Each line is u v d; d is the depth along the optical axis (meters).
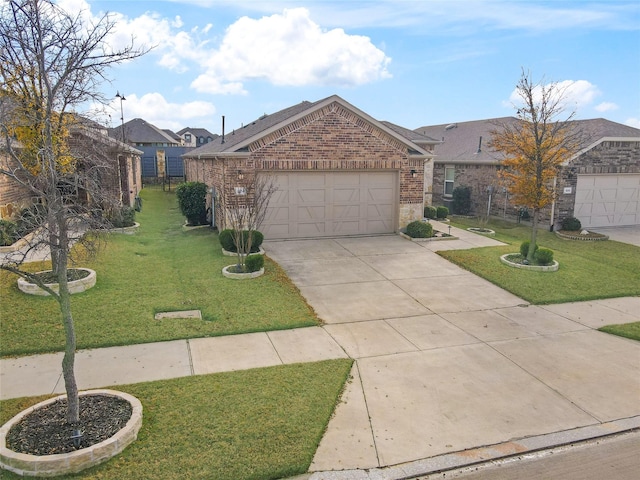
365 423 5.66
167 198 30.09
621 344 8.22
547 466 5.06
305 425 5.49
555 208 18.83
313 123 15.15
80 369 6.74
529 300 10.44
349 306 9.89
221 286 10.59
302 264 12.98
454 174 24.64
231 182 14.59
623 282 11.79
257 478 4.62
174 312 9.05
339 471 4.82
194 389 6.21
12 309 8.41
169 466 4.70
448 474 4.89
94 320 8.32
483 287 11.37
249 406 5.84
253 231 13.30
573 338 8.45
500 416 5.92
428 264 13.23
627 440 5.55
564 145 13.18
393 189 16.72
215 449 4.99
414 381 6.74
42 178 5.44
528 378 6.92
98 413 5.36
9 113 7.09
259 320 8.80
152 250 14.16
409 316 9.40
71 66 5.86
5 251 11.81
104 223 6.48
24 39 6.34
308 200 15.86
